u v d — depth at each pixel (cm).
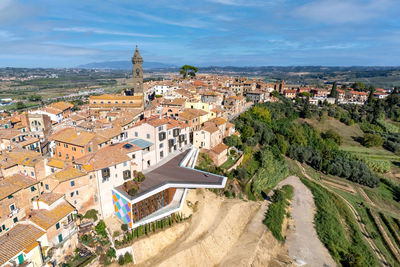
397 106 19150
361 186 10912
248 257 5981
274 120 14550
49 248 4628
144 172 6888
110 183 5916
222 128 10031
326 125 16075
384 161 12606
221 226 6588
